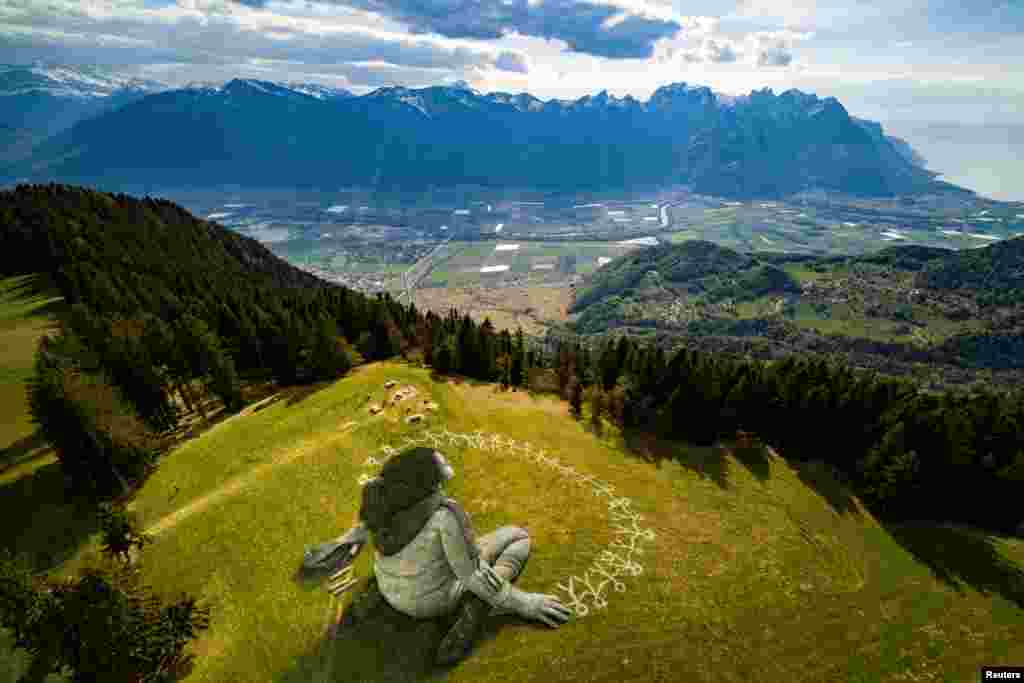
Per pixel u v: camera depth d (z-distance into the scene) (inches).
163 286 3927.2
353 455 1839.3
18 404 2337.6
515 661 1104.2
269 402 2463.1
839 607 1411.2
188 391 2608.3
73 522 1742.1
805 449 2181.3
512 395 2496.3
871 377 2335.1
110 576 1074.1
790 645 1261.1
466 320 2709.2
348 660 1098.1
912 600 1498.5
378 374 2559.1
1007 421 2081.7
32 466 1974.7
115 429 1836.9
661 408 2237.9
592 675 1096.8
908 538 1820.9
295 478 1700.3
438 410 2166.6
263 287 4884.4
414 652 1109.1
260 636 1170.0
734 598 1366.9
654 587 1355.8
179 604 1127.6
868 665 1249.4
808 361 2482.8
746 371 2359.7
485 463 1854.1
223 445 2052.2
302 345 2778.1
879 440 2087.8
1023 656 1348.4
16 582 1021.2
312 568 1343.5
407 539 1055.0
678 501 1758.1
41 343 2394.2
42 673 1193.4
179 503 1740.9
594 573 1381.6
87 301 3334.2
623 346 2669.8
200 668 1107.3
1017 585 1631.4
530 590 1309.1
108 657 991.0
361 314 3326.8
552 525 1556.3
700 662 1164.5
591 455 1982.0
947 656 1316.4
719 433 2220.7
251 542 1449.3
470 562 1122.0
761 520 1723.7
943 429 1972.2
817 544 1658.5
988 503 1952.5
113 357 2233.0
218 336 3011.8
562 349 2987.2
